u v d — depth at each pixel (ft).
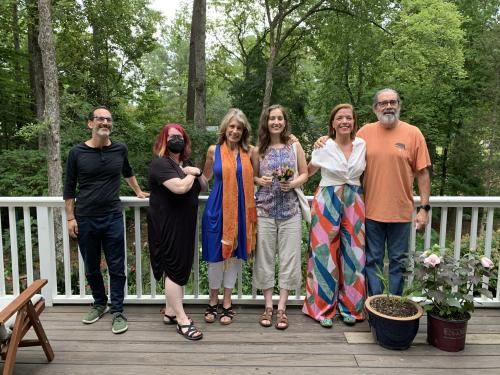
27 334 8.74
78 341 8.46
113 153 8.71
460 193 39.88
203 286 13.26
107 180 8.70
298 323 9.32
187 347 8.23
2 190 24.09
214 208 8.79
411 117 36.32
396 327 7.93
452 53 32.27
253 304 10.25
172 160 8.36
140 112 41.22
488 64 34.65
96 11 33.14
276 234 9.16
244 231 8.87
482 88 36.65
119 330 8.79
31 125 19.57
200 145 28.89
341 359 7.80
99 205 8.64
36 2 23.09
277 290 12.53
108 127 8.45
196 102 33.09
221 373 7.32
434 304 8.34
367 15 38.45
